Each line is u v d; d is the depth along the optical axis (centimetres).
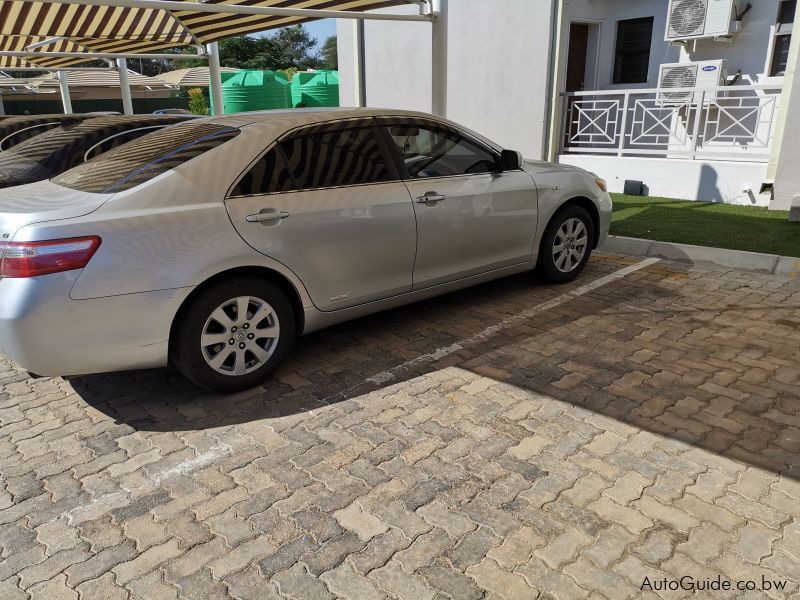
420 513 276
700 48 1001
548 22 980
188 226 351
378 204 426
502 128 1100
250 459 321
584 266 603
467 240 484
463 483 295
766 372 394
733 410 350
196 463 320
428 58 1195
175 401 385
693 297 535
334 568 247
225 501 289
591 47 1153
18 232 318
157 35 1011
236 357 380
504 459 312
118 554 259
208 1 729
